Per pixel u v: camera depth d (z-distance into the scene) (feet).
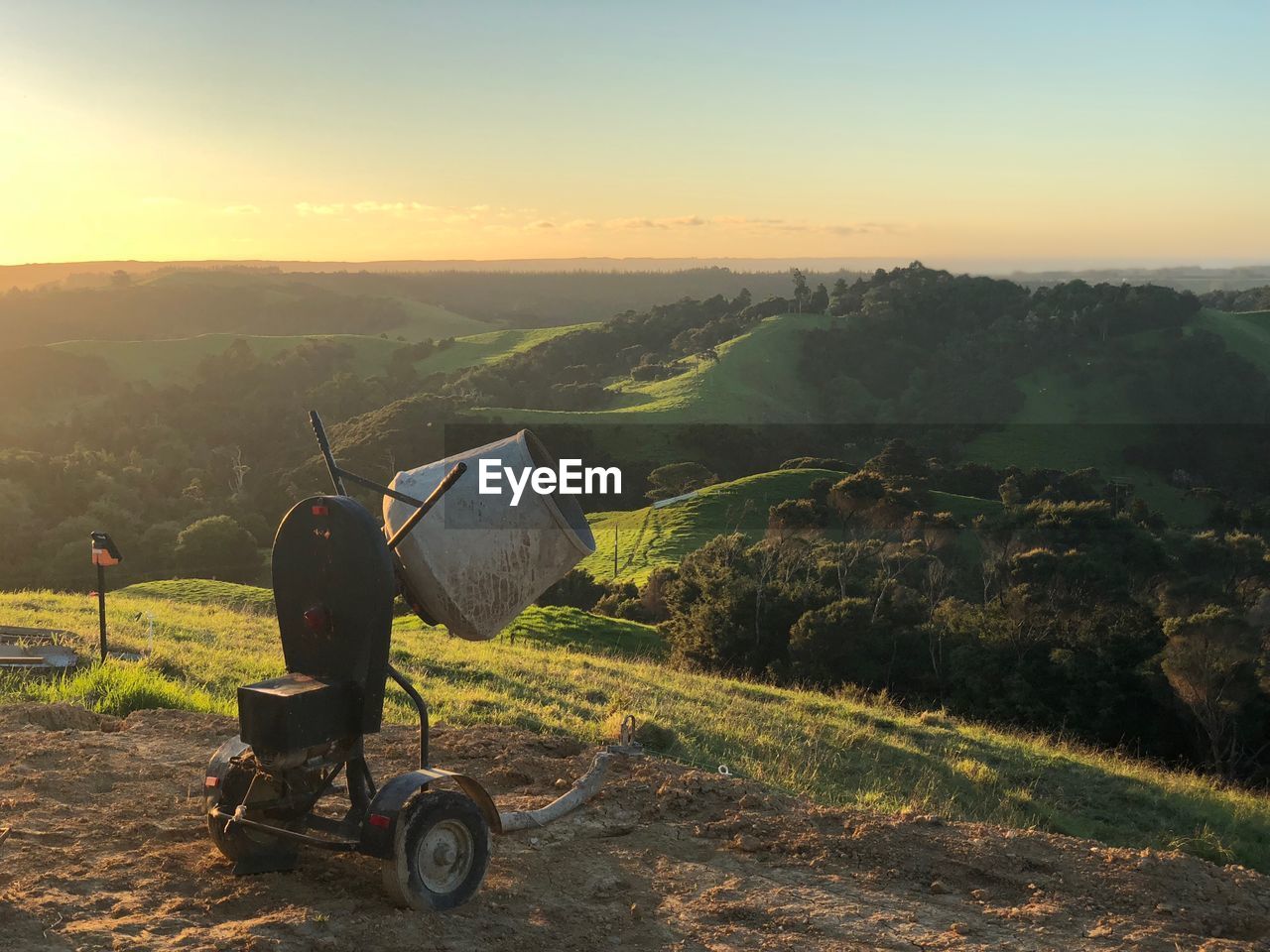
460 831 16.43
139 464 503.20
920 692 137.80
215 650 56.75
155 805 20.51
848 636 135.64
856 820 21.48
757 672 140.56
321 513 16.21
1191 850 49.34
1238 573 225.97
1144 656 132.46
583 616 148.36
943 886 18.34
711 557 194.49
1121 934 16.55
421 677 54.08
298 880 17.03
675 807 22.39
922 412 608.60
